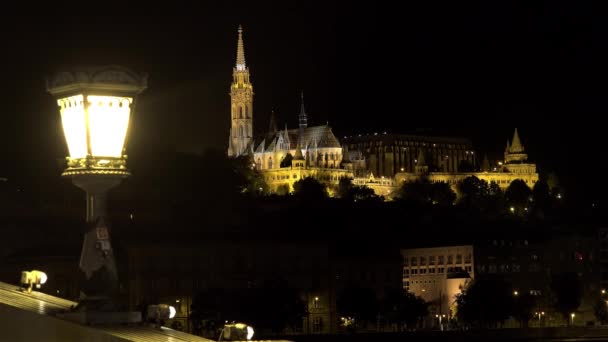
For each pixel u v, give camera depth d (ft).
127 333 129.08
